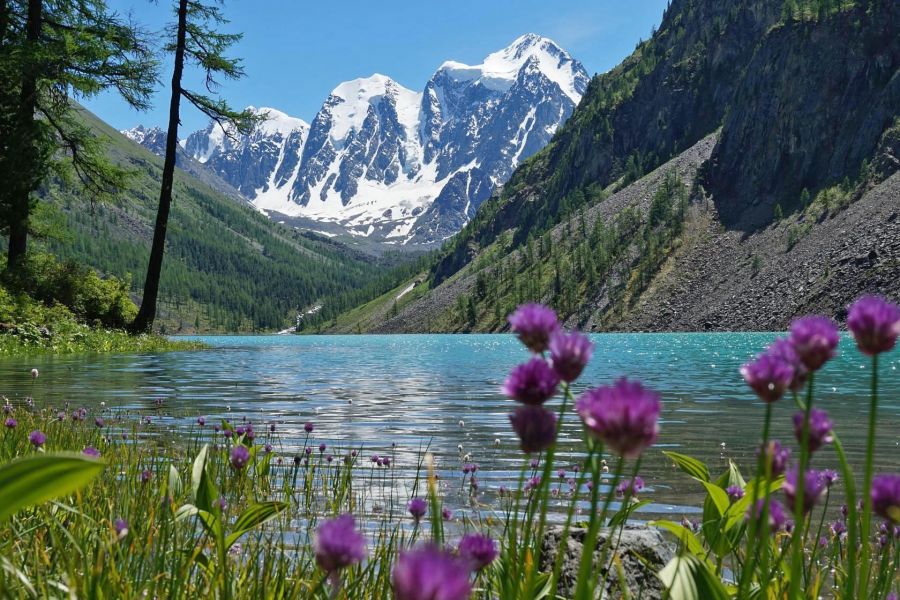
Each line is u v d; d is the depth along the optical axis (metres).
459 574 0.72
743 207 165.38
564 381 1.41
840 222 134.88
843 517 4.53
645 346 53.75
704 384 18.05
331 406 12.75
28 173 27.84
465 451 8.12
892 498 1.47
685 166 196.88
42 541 3.13
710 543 2.98
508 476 6.64
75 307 31.50
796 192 158.62
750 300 132.12
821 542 3.97
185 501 4.32
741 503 2.49
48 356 24.52
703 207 172.12
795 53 169.88
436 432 9.60
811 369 1.44
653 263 162.88
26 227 29.80
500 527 4.55
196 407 11.73
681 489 6.14
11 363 20.88
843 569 3.22
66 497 3.72
